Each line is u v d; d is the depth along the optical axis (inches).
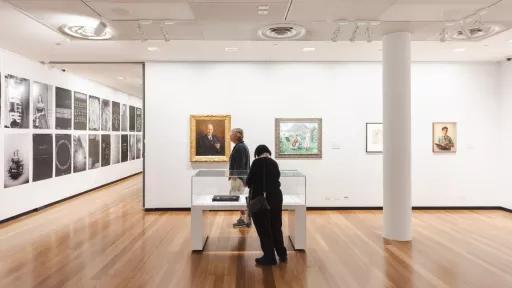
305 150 351.3
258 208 189.3
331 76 353.1
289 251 218.5
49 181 355.9
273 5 183.0
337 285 166.9
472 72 353.1
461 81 353.1
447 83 353.1
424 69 353.4
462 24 216.5
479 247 226.2
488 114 352.8
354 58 336.2
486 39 264.8
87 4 179.3
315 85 352.8
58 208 350.3
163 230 267.7
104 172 498.6
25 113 315.9
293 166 351.3
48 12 190.1
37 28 232.1
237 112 349.7
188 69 348.5
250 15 197.3
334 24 214.2
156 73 346.9
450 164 352.8
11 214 297.9
